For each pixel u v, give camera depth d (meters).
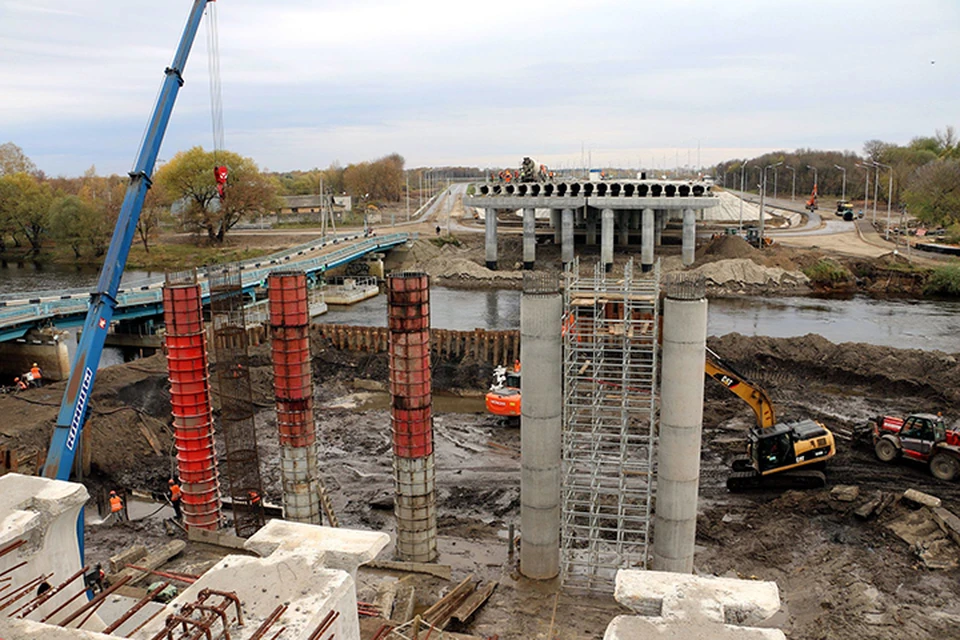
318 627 7.40
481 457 43.50
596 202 100.38
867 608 25.72
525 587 27.89
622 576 8.02
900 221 136.12
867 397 51.81
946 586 27.02
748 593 7.67
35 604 8.62
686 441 25.59
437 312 89.75
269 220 178.88
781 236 126.38
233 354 33.31
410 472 30.44
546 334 26.09
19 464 37.16
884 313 83.50
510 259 116.00
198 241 147.50
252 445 33.62
